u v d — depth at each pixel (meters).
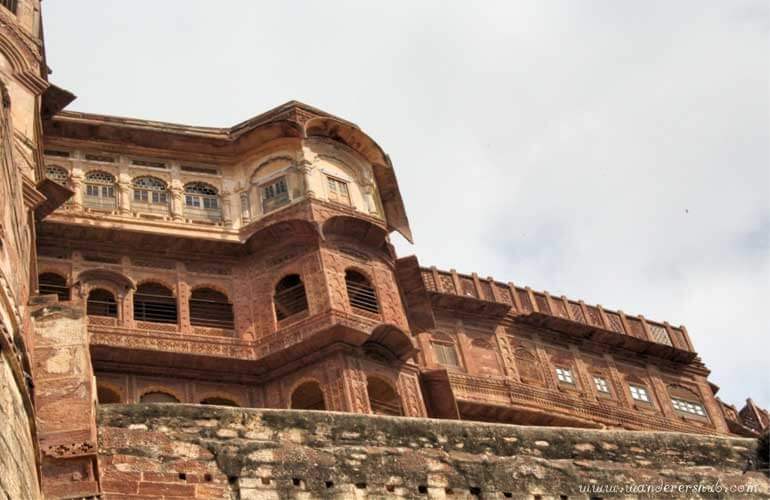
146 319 38.88
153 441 21.41
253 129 42.69
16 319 20.98
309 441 22.27
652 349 51.75
